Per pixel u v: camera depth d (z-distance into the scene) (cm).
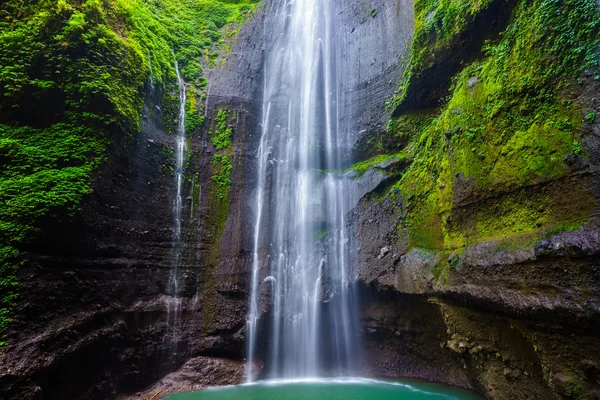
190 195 1213
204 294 1100
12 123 853
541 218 557
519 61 630
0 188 726
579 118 520
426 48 980
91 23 989
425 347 959
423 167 959
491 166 662
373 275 1017
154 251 1057
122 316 884
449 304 763
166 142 1212
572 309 471
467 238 732
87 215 820
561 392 507
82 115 904
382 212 1068
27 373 581
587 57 523
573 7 551
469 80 776
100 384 773
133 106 1050
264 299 1127
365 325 1056
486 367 709
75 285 760
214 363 1005
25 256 669
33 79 873
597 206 479
